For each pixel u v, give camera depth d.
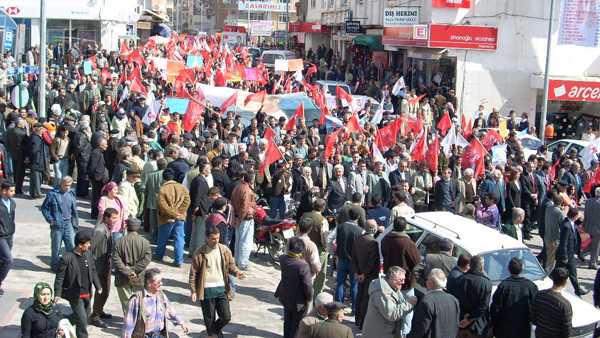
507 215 18.16
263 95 23.73
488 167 19.23
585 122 35.69
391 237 11.29
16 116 18.62
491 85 36.88
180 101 24.64
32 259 13.97
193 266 10.61
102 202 12.43
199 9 135.00
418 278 11.55
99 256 10.98
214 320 10.84
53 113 20.59
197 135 20.64
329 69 50.06
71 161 19.12
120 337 10.91
